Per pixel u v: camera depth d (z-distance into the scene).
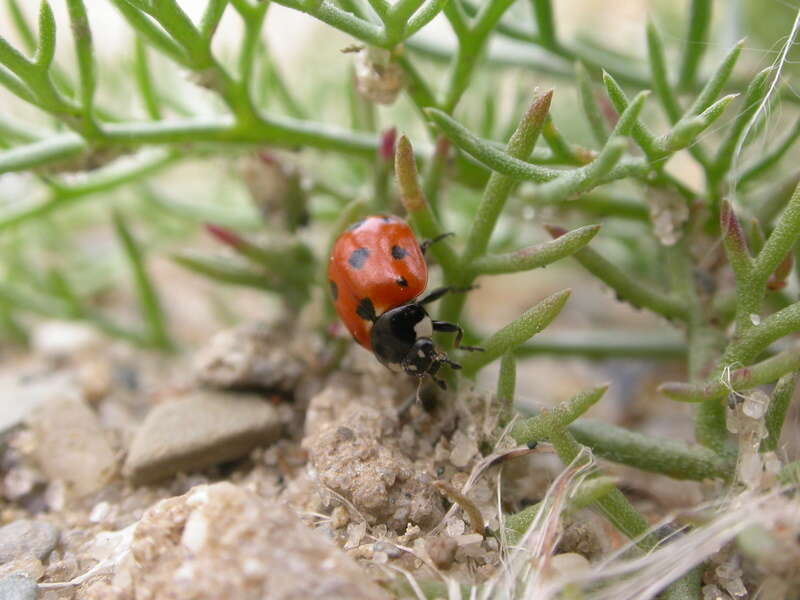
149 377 0.05
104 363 0.05
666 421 0.05
